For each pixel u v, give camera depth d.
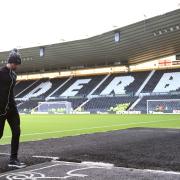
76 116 33.69
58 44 38.69
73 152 7.18
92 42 37.25
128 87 45.19
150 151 7.34
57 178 4.59
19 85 56.25
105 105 43.00
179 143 8.95
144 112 38.78
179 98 39.84
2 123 5.63
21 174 4.87
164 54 44.12
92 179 4.52
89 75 52.34
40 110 44.69
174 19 29.91
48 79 55.69
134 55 43.88
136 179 4.53
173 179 4.54
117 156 6.57
